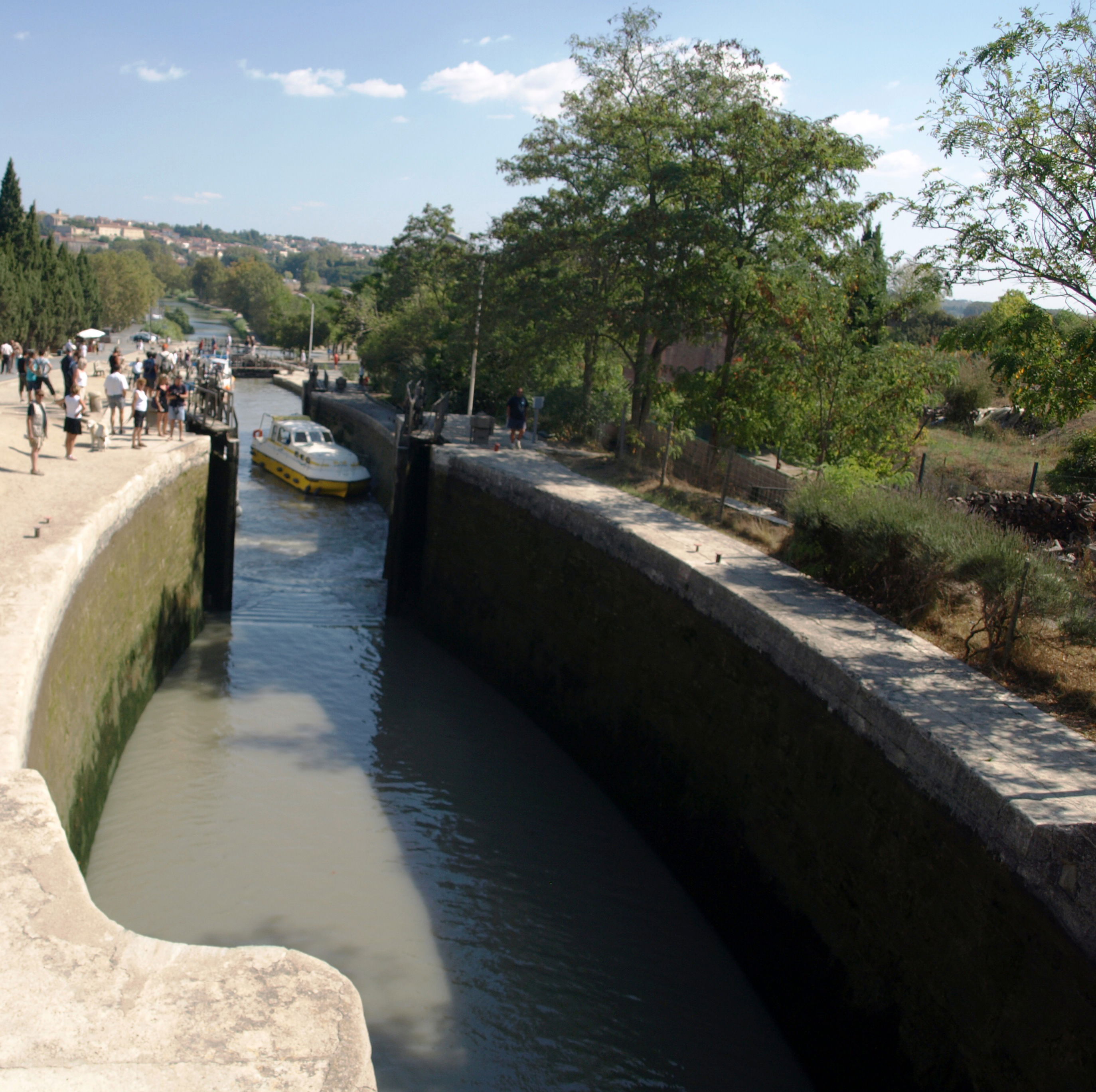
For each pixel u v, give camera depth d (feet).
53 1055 11.59
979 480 63.00
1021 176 31.83
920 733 25.90
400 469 71.77
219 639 63.57
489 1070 28.89
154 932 32.99
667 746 42.32
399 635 69.56
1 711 23.50
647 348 94.73
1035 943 21.15
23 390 89.71
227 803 42.22
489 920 36.17
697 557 43.04
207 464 66.64
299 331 290.97
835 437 56.24
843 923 28.96
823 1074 28.91
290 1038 12.18
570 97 73.61
